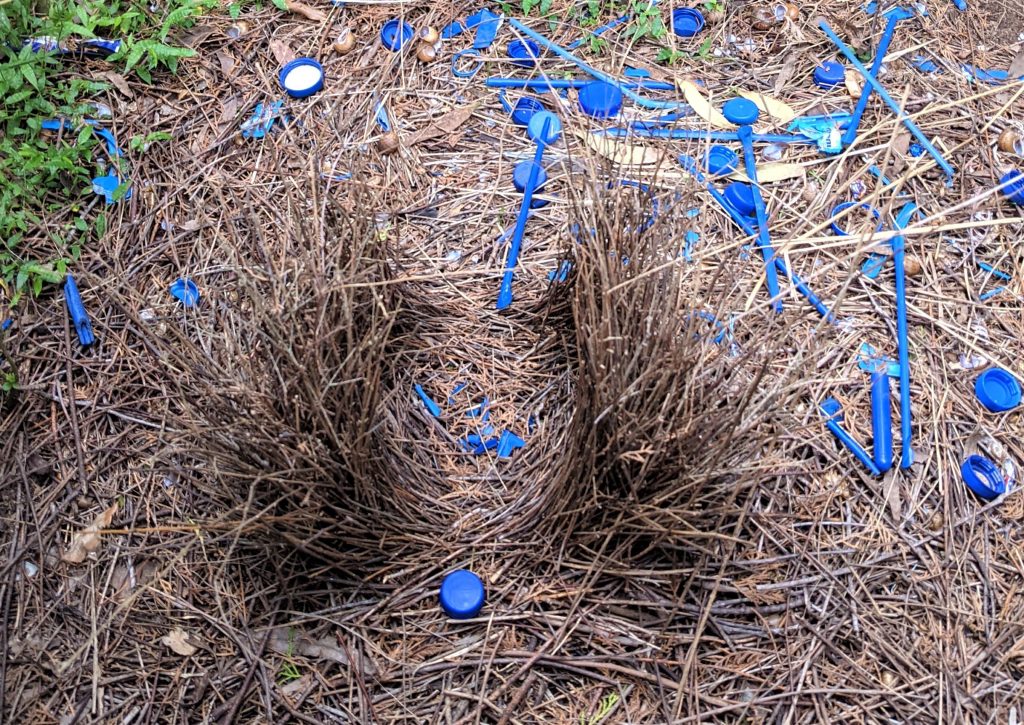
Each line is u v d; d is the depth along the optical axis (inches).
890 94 35.8
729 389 27.0
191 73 36.3
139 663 26.3
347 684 26.0
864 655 26.2
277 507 26.4
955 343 30.9
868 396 29.7
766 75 36.7
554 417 29.5
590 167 29.4
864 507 28.1
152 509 28.2
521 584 27.2
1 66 32.9
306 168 32.5
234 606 26.9
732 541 26.0
